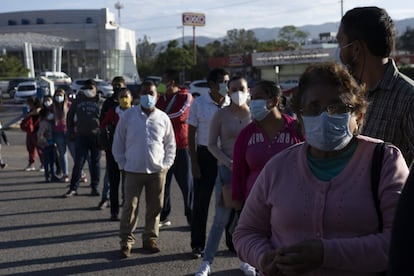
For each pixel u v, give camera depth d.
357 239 2.29
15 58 78.56
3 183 11.29
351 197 2.34
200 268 5.53
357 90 2.42
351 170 2.38
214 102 6.23
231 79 5.70
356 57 2.93
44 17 99.38
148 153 6.22
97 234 7.25
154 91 6.33
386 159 2.36
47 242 6.88
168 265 5.95
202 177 6.20
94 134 9.52
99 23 97.12
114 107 7.90
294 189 2.45
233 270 5.77
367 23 2.86
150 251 6.40
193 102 6.32
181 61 80.19
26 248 6.62
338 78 2.39
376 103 2.91
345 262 2.26
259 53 68.12
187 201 7.39
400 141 2.88
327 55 62.88
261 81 4.77
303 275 2.39
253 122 4.78
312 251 2.25
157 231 6.44
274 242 2.55
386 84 2.88
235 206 4.86
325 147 2.35
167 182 7.47
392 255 1.81
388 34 2.87
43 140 11.28
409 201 1.79
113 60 97.31
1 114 33.50
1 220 8.06
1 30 101.00
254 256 2.53
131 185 6.26
